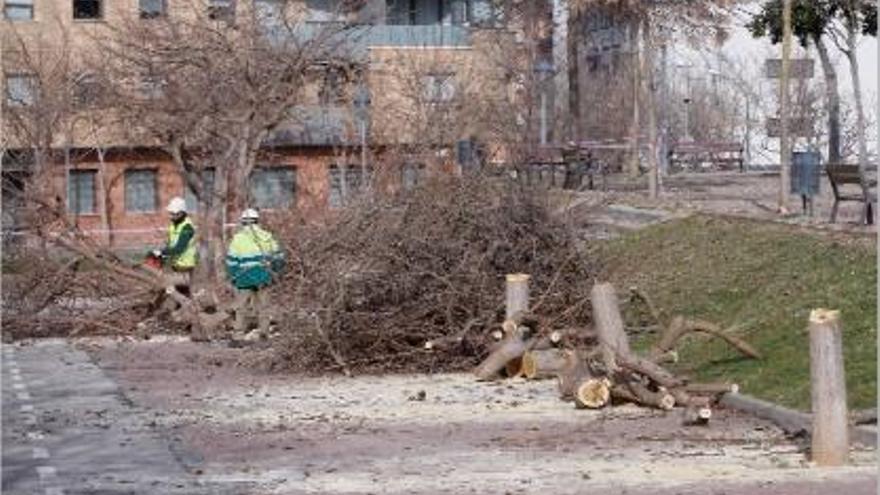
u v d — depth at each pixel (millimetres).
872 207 32031
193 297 32562
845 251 27844
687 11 58188
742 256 30719
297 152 50656
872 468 17047
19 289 33375
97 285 33688
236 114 38312
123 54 46812
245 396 24125
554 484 16438
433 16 73375
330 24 51531
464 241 26844
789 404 21125
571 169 42562
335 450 18969
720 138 68188
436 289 26547
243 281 30953
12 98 47906
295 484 16656
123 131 49781
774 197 41562
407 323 26531
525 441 19484
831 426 17266
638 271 32312
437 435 20062
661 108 61594
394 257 26406
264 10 52906
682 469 17188
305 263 27531
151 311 33438
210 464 18062
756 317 26641
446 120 38938
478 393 24078
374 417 21688
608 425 20719
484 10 72500
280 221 32312
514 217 27391
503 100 47500
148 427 21000
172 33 43625
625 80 60469
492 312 26719
